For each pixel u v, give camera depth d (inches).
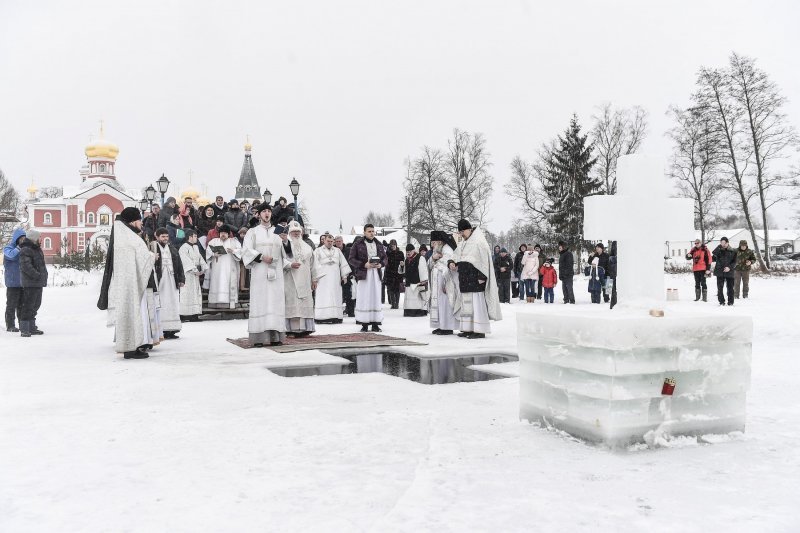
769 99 1598.2
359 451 150.2
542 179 2176.4
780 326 422.6
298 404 207.6
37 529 105.5
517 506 113.2
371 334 456.4
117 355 346.9
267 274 383.2
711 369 155.9
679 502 114.9
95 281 1262.3
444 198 2564.0
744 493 119.7
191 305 579.2
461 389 235.6
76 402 213.3
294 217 905.5
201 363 310.0
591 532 101.7
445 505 114.0
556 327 163.9
